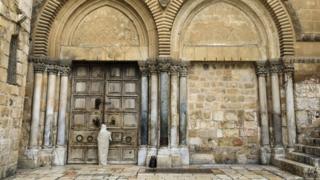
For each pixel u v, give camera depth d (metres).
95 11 14.42
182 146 13.57
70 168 12.41
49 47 13.83
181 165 13.22
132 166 13.11
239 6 14.51
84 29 14.33
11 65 10.62
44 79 13.57
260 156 13.73
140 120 13.98
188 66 14.21
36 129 13.03
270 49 14.16
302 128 13.41
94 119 14.22
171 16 13.91
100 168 12.44
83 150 14.02
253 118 14.15
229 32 14.41
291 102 13.50
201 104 14.20
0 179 9.60
